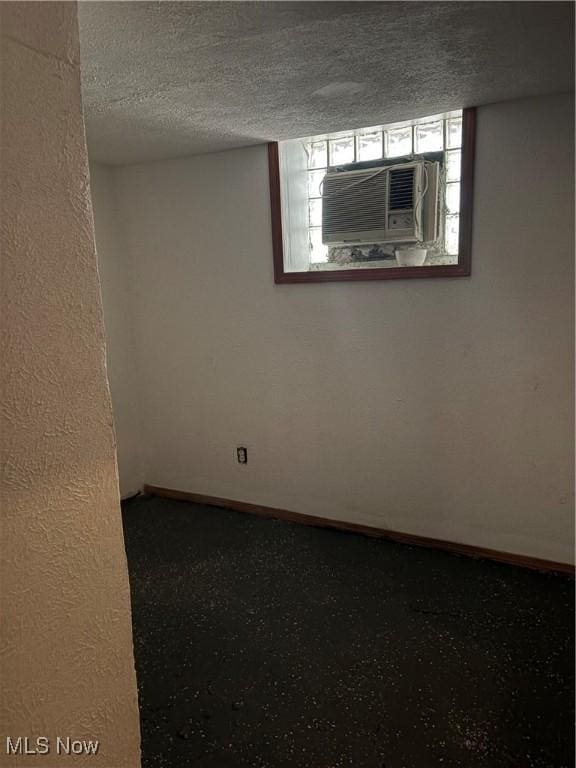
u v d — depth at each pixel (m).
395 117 2.44
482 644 2.07
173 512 3.38
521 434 2.54
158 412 3.56
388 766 1.56
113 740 0.81
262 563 2.72
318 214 3.11
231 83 1.95
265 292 3.04
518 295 2.44
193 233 3.17
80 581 0.73
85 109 2.20
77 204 0.69
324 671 1.95
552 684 1.85
